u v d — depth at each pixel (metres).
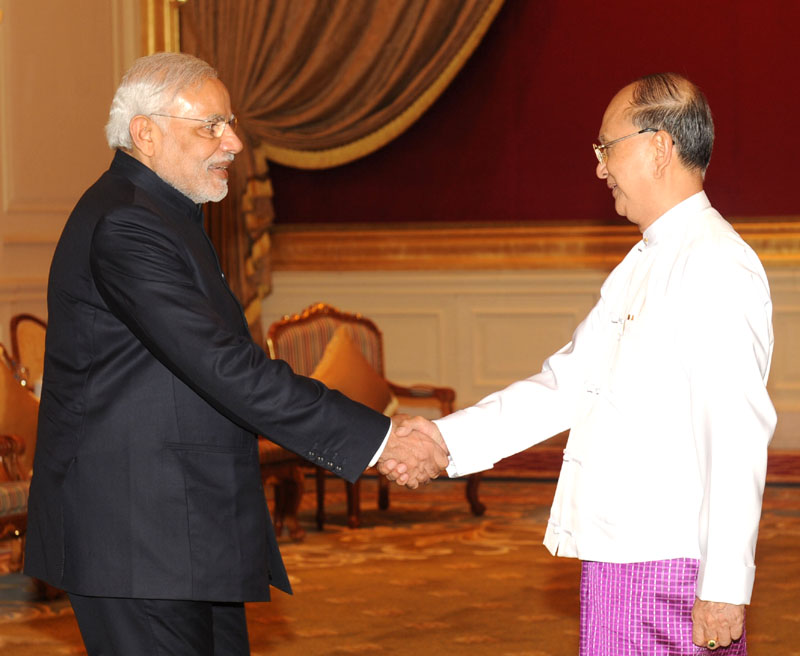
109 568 2.17
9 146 6.51
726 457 1.91
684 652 2.00
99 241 2.21
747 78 7.45
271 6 7.86
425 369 8.16
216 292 2.31
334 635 4.01
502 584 4.68
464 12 7.60
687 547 2.00
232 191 7.92
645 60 7.59
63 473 2.22
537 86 7.80
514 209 7.92
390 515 6.19
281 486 5.59
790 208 7.44
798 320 7.45
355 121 7.88
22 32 6.59
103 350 2.22
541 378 2.52
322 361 5.93
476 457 2.48
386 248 8.15
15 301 6.54
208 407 2.25
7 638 4.03
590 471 2.09
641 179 2.12
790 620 4.06
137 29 7.36
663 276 2.08
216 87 2.35
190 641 2.23
